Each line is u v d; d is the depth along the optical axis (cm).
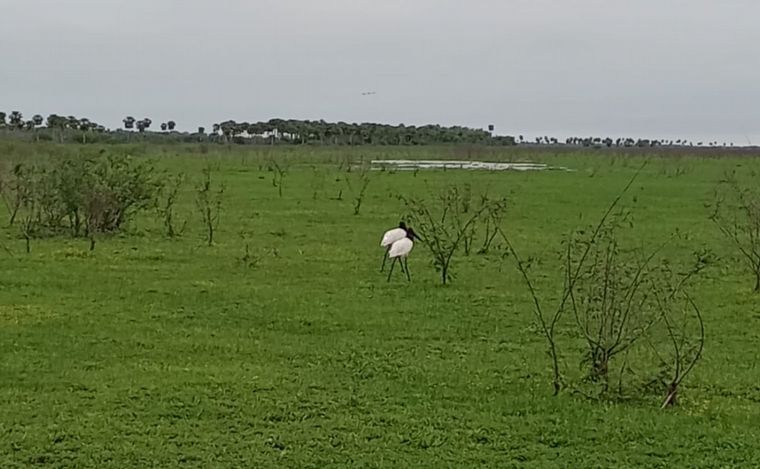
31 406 900
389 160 6750
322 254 1911
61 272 1631
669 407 932
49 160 2578
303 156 6681
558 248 2019
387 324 1283
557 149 9388
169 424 859
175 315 1316
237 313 1337
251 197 3247
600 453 804
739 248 1911
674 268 1712
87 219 2170
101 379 995
